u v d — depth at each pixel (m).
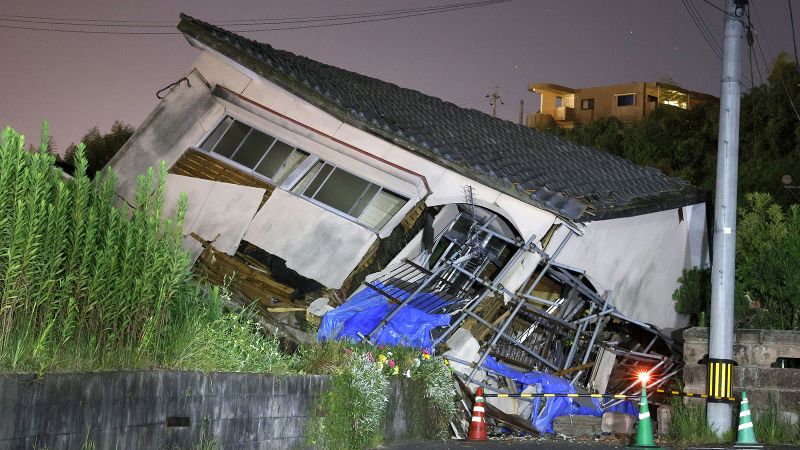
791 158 26.89
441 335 16.44
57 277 6.69
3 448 5.22
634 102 59.31
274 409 8.71
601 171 21.94
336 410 10.10
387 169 16.42
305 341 15.11
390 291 16.34
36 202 6.16
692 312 16.45
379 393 11.32
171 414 6.99
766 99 33.28
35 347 5.94
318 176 16.86
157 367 7.23
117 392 6.31
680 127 37.88
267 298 16.28
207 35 17.05
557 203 16.34
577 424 15.82
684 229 18.91
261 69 16.72
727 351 12.66
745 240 16.36
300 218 16.50
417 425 13.23
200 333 8.17
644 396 11.71
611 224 17.61
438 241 17.64
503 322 17.06
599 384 17.80
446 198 16.33
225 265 16.39
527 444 12.91
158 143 17.23
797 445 12.17
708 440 12.39
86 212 7.03
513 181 16.20
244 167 17.08
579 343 18.80
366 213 16.61
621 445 13.11
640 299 18.41
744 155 33.38
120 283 6.96
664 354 19.72
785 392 12.97
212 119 17.28
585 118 60.88
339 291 16.22
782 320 14.50
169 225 7.70
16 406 5.33
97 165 28.09
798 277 13.99
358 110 16.61
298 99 16.81
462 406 15.41
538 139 25.00
